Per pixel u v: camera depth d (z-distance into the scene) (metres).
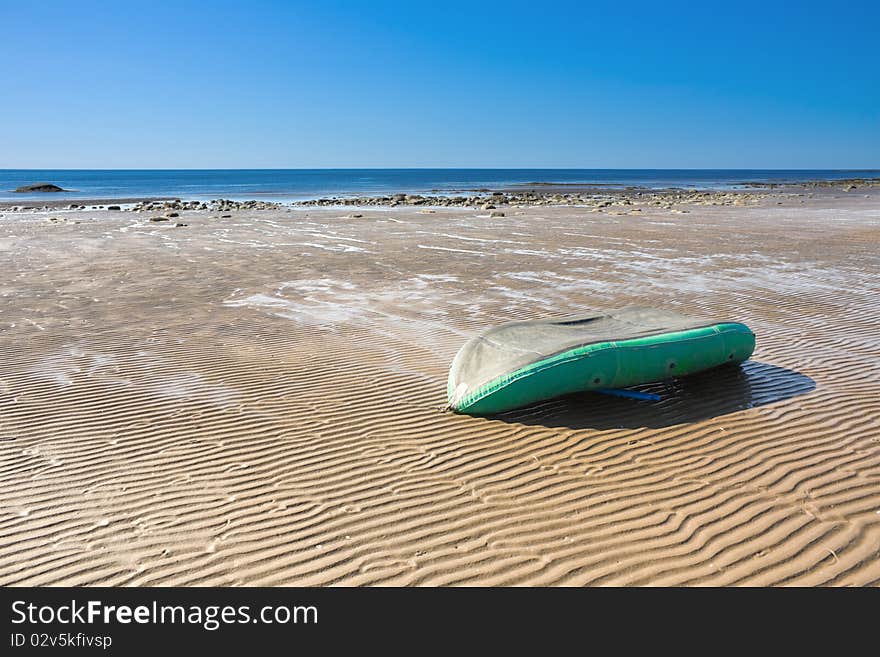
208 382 7.52
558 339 6.79
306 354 8.66
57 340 9.40
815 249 18.69
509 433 5.99
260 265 16.45
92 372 7.90
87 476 5.26
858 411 6.36
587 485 5.00
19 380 7.59
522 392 6.22
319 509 4.72
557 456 5.51
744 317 10.52
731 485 4.94
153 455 5.63
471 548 4.22
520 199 46.75
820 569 3.92
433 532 4.41
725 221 28.06
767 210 35.00
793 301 11.68
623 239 21.42
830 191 64.94
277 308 11.55
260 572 4.02
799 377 7.39
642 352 6.68
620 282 13.76
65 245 20.70
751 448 5.57
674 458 5.42
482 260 17.03
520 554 4.14
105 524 4.55
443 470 5.30
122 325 10.30
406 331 9.88
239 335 9.67
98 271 15.64
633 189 72.94
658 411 6.41
